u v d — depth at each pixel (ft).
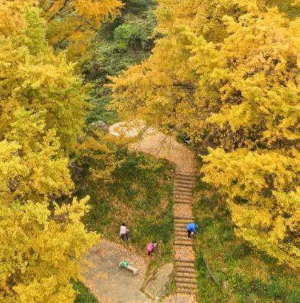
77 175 74.69
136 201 70.18
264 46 45.62
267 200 48.21
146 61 66.49
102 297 55.52
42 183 38.88
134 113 64.69
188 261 59.72
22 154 42.22
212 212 66.08
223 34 58.65
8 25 50.55
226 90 49.67
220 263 57.82
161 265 59.93
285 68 47.47
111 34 108.68
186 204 68.95
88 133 78.43
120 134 68.23
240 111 46.29
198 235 63.36
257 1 56.65
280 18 49.08
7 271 34.83
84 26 70.54
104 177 70.54
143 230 65.82
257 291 53.26
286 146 50.60
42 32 50.14
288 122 43.78
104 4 67.15
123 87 70.18
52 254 37.24
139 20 107.76
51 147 40.42
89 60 89.35
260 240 46.75
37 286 34.81
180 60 57.98
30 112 40.86
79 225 37.76
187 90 62.75
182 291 56.39
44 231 37.88
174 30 55.83
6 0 54.60
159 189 71.26
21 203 40.06
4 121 45.24
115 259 62.34
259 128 51.39
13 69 45.60
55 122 50.31
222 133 61.31
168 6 61.36
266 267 55.47
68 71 48.01
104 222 68.39
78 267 40.06
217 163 46.24
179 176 72.84
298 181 48.32
